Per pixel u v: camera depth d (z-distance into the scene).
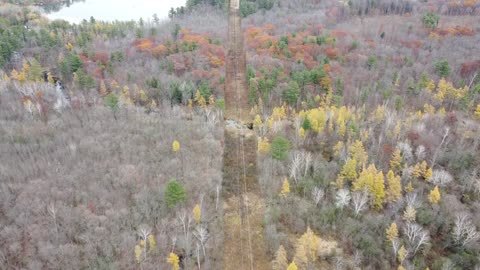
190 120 85.88
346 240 53.72
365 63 114.75
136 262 49.28
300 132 74.62
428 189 63.91
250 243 47.84
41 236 52.06
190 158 67.88
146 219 55.56
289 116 90.31
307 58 113.75
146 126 81.69
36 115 86.50
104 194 59.50
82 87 99.56
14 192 60.59
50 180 62.47
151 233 53.41
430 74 110.00
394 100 94.88
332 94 95.81
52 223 54.19
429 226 57.12
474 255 52.94
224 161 55.09
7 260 49.22
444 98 97.81
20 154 70.00
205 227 51.34
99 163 67.19
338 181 62.34
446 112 89.88
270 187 56.06
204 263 47.25
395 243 51.59
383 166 68.44
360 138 76.25
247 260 46.09
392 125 80.06
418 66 112.50
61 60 113.50
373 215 57.84
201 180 60.34
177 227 53.50
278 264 45.31
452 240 55.06
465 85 102.69
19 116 85.31
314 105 95.19
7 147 71.69
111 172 64.62
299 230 54.03
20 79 103.62
